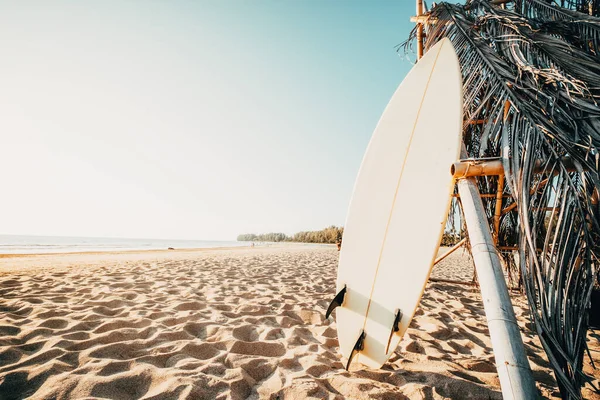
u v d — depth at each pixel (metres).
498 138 1.99
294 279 5.73
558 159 1.38
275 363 2.00
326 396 1.59
